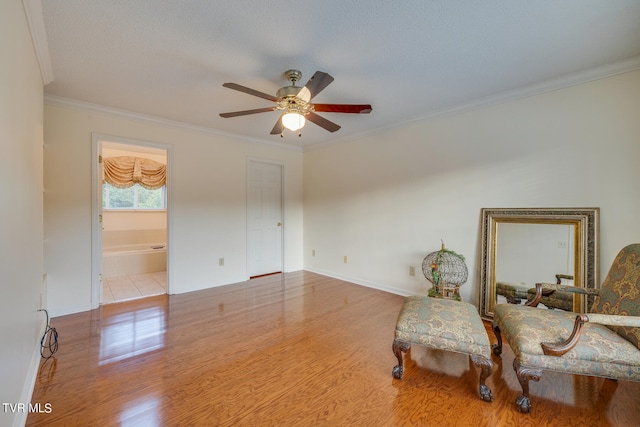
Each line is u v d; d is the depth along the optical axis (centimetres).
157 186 586
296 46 191
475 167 291
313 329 256
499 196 276
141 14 159
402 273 357
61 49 193
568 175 239
